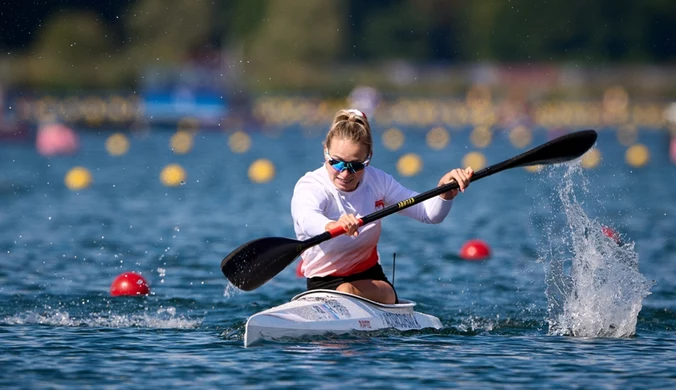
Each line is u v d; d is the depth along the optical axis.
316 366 24.70
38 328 30.14
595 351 27.28
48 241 51.19
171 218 62.19
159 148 133.38
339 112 28.31
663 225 59.69
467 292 38.34
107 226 57.75
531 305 35.59
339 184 28.41
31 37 193.00
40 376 23.70
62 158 113.44
